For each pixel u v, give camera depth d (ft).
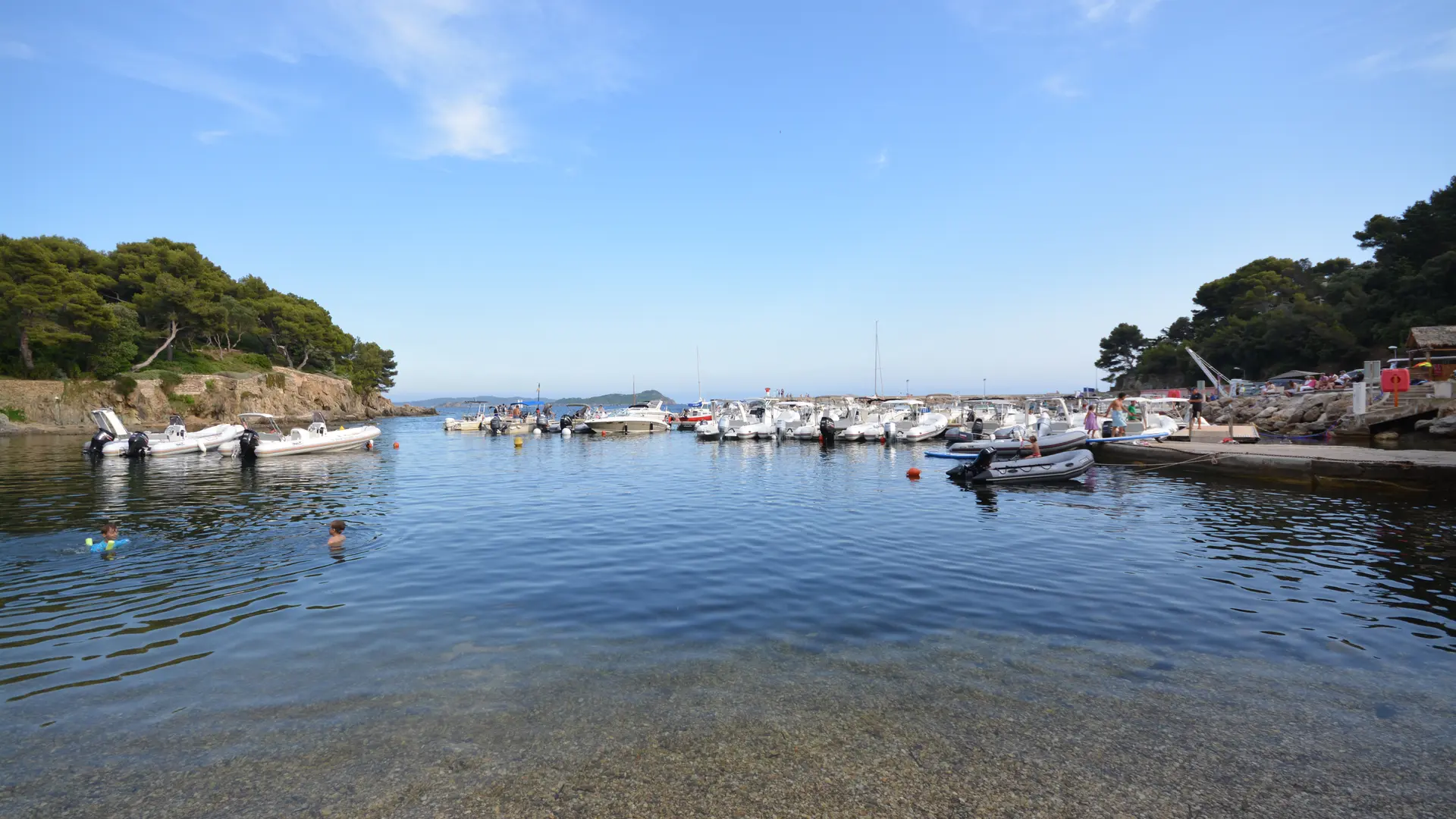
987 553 34.17
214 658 20.17
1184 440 80.38
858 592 27.27
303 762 14.19
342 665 19.61
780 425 122.42
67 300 176.24
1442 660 19.85
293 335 282.15
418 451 111.75
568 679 18.48
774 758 14.33
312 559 33.27
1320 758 14.37
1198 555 33.30
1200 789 13.20
